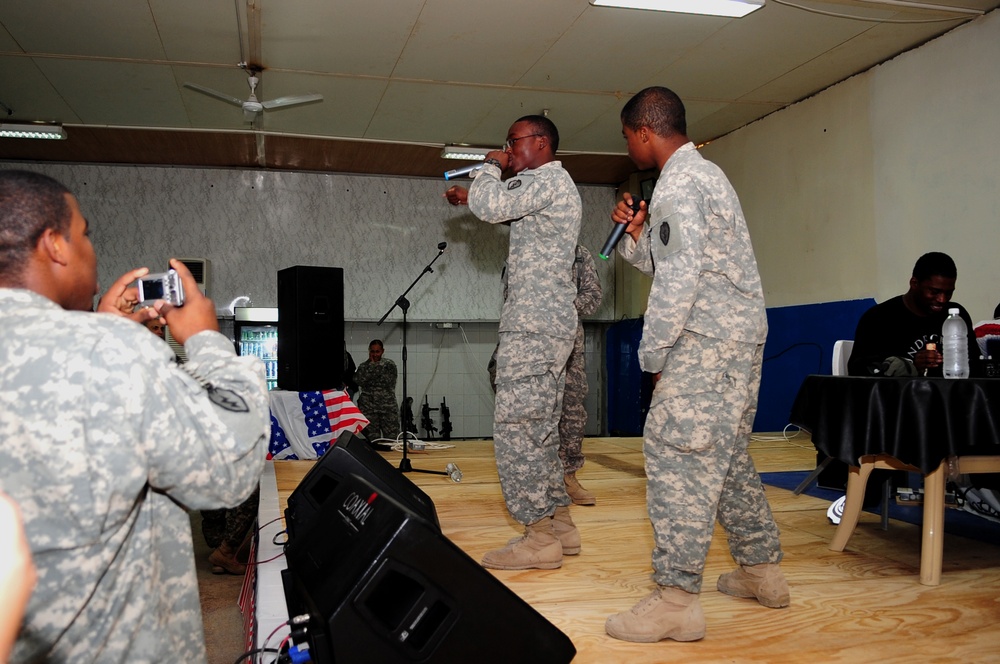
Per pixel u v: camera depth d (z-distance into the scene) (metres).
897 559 2.76
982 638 1.96
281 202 9.98
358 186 10.22
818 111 7.18
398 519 1.33
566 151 9.16
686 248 1.84
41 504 0.85
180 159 9.37
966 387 2.30
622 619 1.93
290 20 5.57
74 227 1.03
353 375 8.87
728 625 2.03
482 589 1.35
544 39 5.97
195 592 1.05
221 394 1.01
